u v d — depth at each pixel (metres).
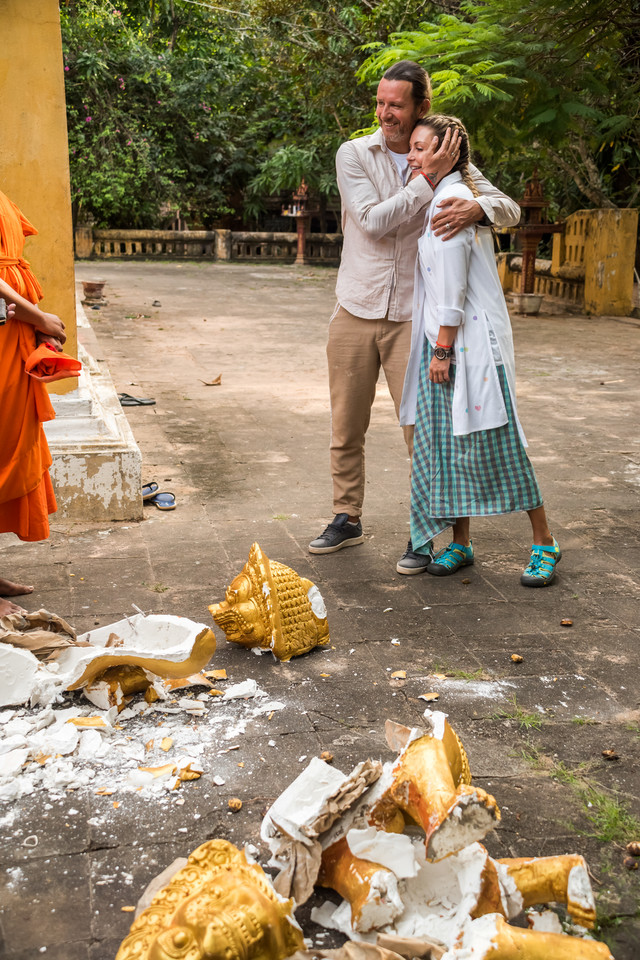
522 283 15.67
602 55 10.26
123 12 27.89
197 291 18.58
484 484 3.98
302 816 2.06
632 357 11.13
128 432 5.09
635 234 15.24
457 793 1.83
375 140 4.08
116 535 4.63
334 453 4.45
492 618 3.71
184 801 2.46
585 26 9.36
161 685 2.99
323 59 19.78
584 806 2.47
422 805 1.99
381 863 2.01
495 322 3.88
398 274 4.15
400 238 4.11
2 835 2.31
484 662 3.32
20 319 3.32
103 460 4.75
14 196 4.77
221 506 5.15
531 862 1.95
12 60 4.61
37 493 3.58
